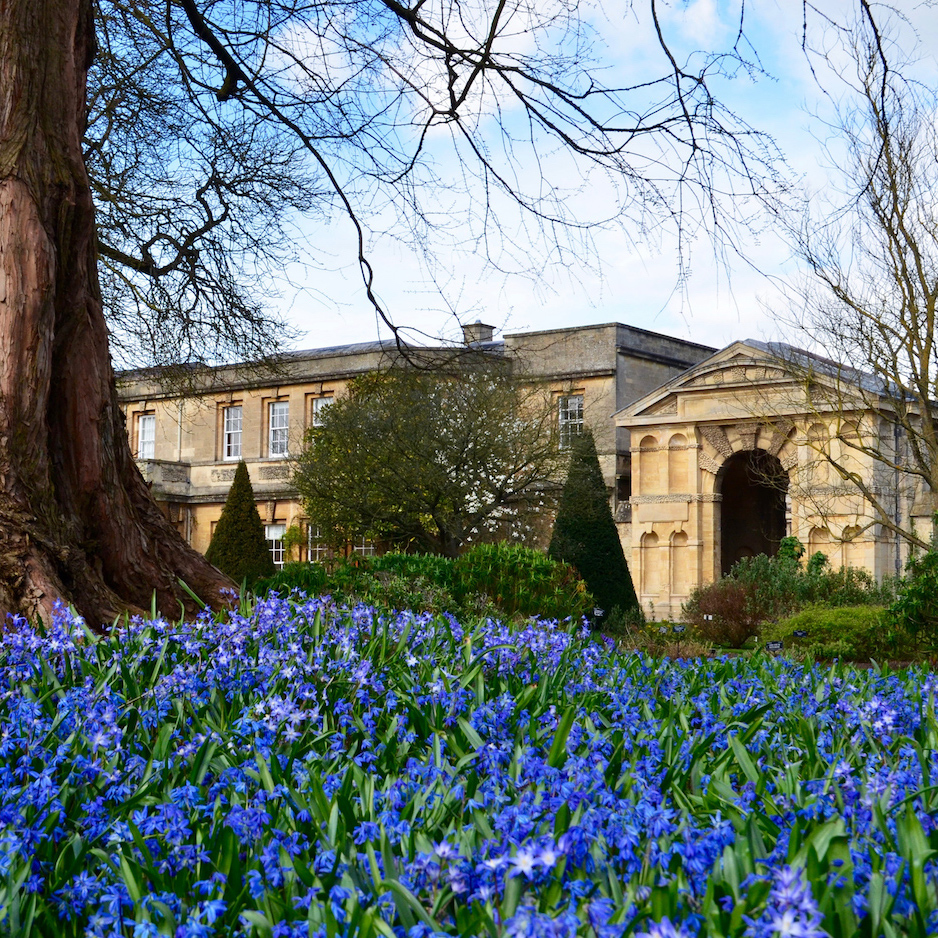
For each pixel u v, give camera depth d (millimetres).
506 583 18828
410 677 5109
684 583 38906
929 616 16188
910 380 18859
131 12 12758
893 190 17562
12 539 7449
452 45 10633
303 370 45844
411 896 2377
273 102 12203
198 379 21375
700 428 38781
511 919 2201
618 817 2852
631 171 10094
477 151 11039
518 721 4457
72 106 8258
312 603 6914
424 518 32406
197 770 3660
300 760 3895
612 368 40906
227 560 34500
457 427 30641
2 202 7758
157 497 46688
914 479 33250
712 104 9742
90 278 8547
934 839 2934
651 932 2055
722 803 3178
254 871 2650
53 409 8234
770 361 35375
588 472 30547
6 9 7906
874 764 4102
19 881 2604
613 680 6027
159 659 5148
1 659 5480
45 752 3850
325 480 32938
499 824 2822
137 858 2953
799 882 2252
